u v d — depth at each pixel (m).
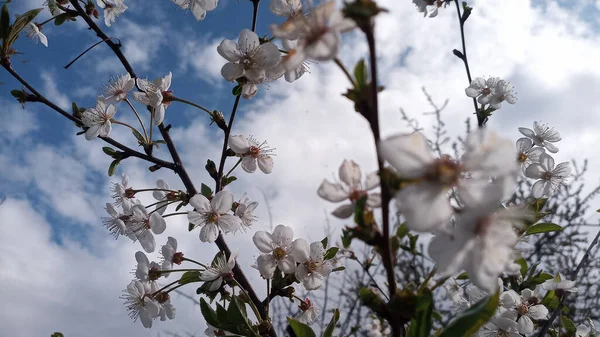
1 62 0.26
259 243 0.23
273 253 0.23
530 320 0.24
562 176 0.28
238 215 0.27
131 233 0.28
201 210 0.25
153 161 0.27
